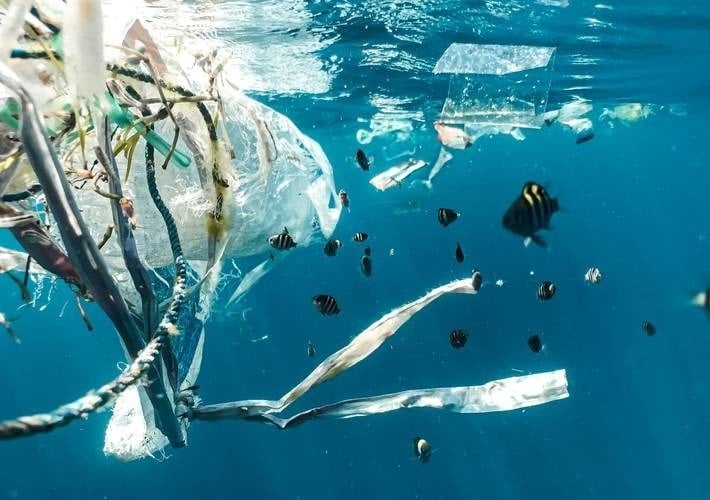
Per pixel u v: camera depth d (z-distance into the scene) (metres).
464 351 45.12
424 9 10.70
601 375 48.44
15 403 72.56
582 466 38.03
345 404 2.48
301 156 5.14
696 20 12.43
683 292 8.62
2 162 2.37
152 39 3.56
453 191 84.81
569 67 15.55
